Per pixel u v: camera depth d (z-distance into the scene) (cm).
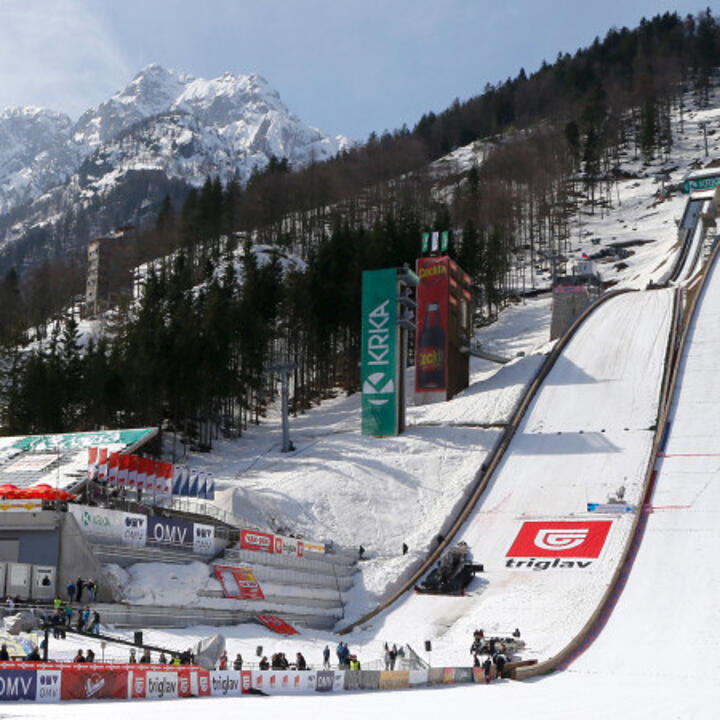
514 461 7469
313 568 5872
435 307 8894
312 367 10412
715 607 4988
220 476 7350
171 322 8812
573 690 3891
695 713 3253
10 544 4525
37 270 19912
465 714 3059
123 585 4566
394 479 7262
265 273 10038
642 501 6391
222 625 4950
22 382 8406
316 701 3359
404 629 5422
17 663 2797
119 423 8294
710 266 11262
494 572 5991
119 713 2612
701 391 8038
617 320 10075
